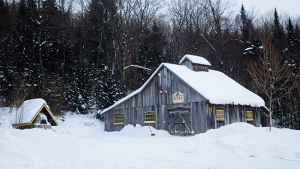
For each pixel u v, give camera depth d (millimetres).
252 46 39562
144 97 26625
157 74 25891
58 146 11789
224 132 18047
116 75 40812
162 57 44969
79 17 44750
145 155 11805
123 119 28047
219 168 9273
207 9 47656
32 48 35656
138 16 44156
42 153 10203
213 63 47375
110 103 32844
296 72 34312
